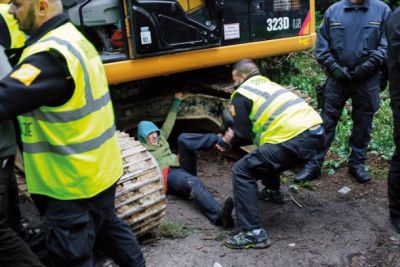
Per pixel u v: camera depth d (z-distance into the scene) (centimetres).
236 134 325
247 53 464
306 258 314
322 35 412
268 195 394
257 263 309
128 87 464
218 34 431
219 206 360
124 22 375
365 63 391
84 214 215
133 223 301
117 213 291
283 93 327
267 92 323
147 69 392
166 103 474
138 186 301
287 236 342
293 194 411
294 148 312
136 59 381
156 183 312
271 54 493
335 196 406
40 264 224
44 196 216
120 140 334
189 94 471
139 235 320
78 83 196
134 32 372
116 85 454
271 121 316
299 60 740
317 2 975
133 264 254
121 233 250
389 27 319
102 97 215
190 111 472
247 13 459
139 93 475
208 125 499
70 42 196
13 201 259
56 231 214
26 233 291
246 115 321
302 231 349
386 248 326
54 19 201
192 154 404
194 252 321
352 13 395
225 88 470
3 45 246
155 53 387
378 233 345
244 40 461
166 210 380
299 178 425
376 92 405
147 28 379
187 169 405
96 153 209
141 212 305
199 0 434
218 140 349
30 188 213
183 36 404
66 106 196
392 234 343
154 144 406
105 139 216
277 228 354
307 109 325
